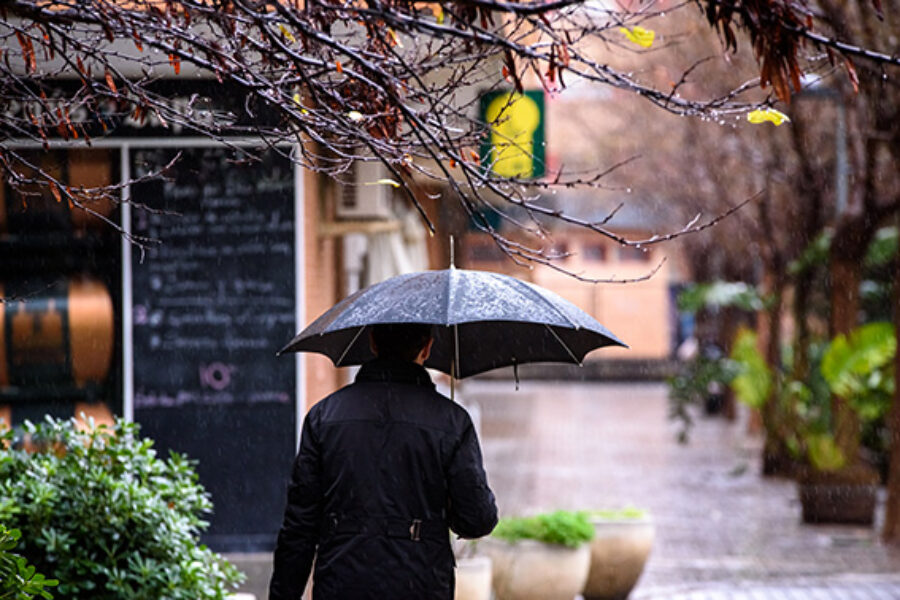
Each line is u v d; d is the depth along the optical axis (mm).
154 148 14188
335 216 16984
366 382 7656
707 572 19156
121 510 9195
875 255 28094
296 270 14633
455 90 7562
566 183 7102
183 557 9344
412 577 7297
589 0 6684
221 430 14766
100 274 14547
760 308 34656
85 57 6863
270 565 14617
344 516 7379
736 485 30141
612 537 15242
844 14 14883
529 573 13422
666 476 31578
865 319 32969
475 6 5453
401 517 7352
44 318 14555
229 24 6293
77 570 8898
